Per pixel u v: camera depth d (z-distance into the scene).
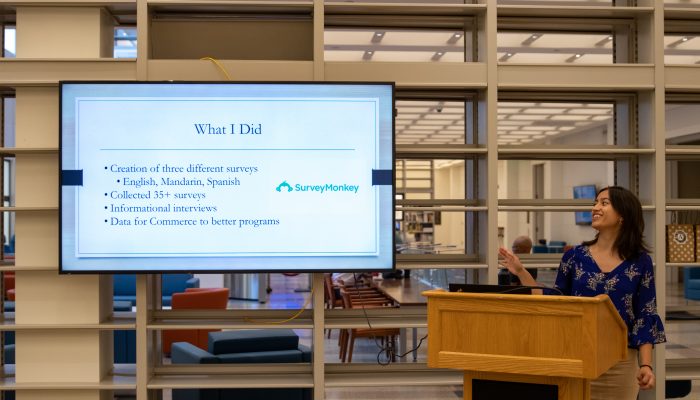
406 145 4.68
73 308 4.50
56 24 4.54
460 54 11.09
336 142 4.39
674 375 4.59
